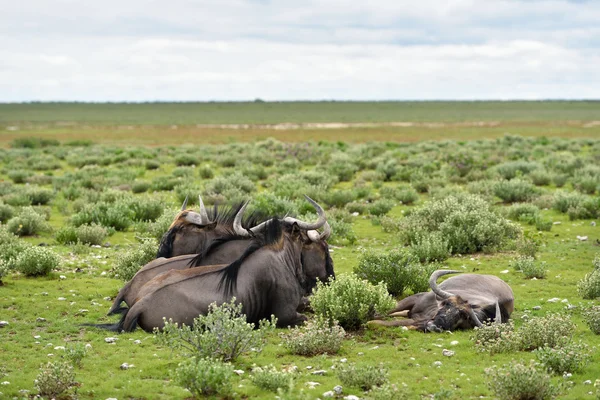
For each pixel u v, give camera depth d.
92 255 23.41
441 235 23.98
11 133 130.00
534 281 19.48
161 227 25.36
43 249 20.44
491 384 10.45
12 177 49.94
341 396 10.55
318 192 37.12
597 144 80.44
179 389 10.81
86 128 152.00
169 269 14.54
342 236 26.72
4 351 12.92
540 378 10.26
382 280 17.34
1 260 19.02
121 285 18.75
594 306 14.82
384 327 14.55
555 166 51.72
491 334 13.09
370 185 46.03
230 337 12.05
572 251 23.92
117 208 30.81
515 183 37.62
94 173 51.59
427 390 10.84
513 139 91.50
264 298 14.13
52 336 13.95
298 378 11.16
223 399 10.45
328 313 14.45
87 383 11.09
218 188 39.88
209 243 15.07
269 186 44.28
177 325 12.30
